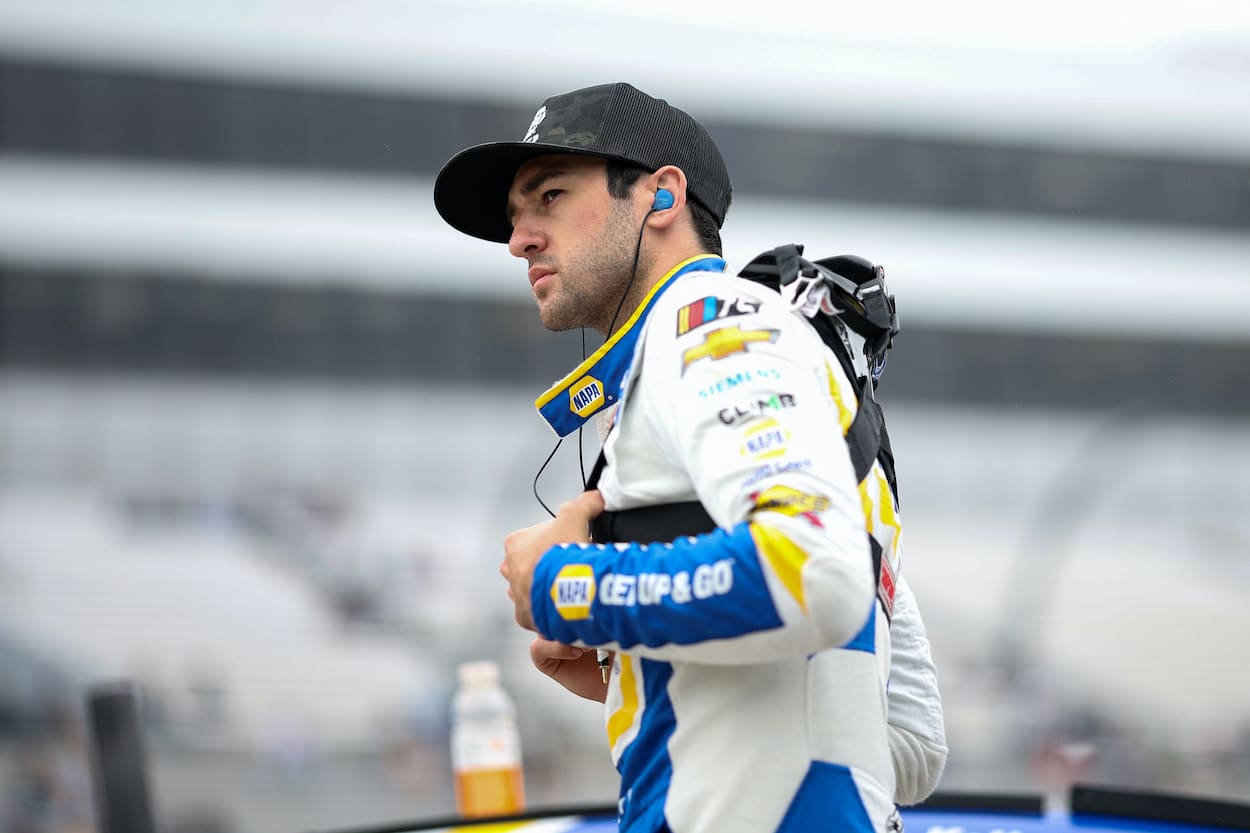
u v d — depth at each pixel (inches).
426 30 3467.0
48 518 2896.2
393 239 3307.1
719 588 160.9
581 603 172.2
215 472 3073.3
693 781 174.6
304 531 3011.8
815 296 187.0
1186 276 3757.4
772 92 3673.7
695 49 3636.8
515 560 182.7
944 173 3710.6
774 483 163.3
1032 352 3666.3
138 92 3265.3
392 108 3422.7
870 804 175.5
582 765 2411.4
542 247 206.7
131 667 2625.5
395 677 2709.2
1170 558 3472.0
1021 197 3747.5
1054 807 289.9
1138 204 3772.1
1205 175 3818.9
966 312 3649.1
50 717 2466.8
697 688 177.0
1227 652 3201.3
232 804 2357.3
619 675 187.6
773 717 173.6
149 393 3122.5
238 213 3250.5
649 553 170.1
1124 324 3705.7
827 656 177.9
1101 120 3745.1
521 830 295.1
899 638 221.5
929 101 3686.0
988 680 2997.0
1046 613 3265.3
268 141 3331.7
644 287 202.7
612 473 186.4
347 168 3366.1
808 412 169.2
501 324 3331.7
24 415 3024.1
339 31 3403.1
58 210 3157.0
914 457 3545.8
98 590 2751.0
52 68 3225.9
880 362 203.8
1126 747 2898.6
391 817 2407.7
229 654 2687.0
